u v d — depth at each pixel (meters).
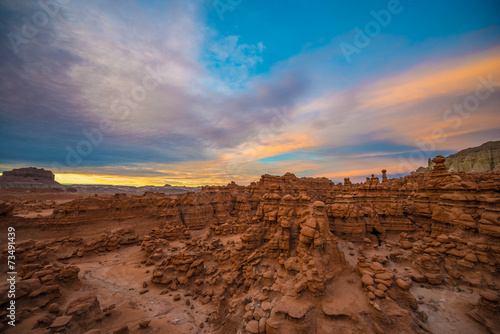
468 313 20.48
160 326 24.45
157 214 68.62
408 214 48.12
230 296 29.06
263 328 19.05
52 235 52.62
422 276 27.52
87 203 60.44
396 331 17.88
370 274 23.08
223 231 58.06
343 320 19.14
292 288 23.05
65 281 30.16
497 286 23.55
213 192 85.88
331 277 23.91
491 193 31.28
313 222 27.94
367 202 49.28
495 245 26.39
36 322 19.67
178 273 36.75
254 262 32.19
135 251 52.62
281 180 89.19
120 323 23.88
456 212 33.81
